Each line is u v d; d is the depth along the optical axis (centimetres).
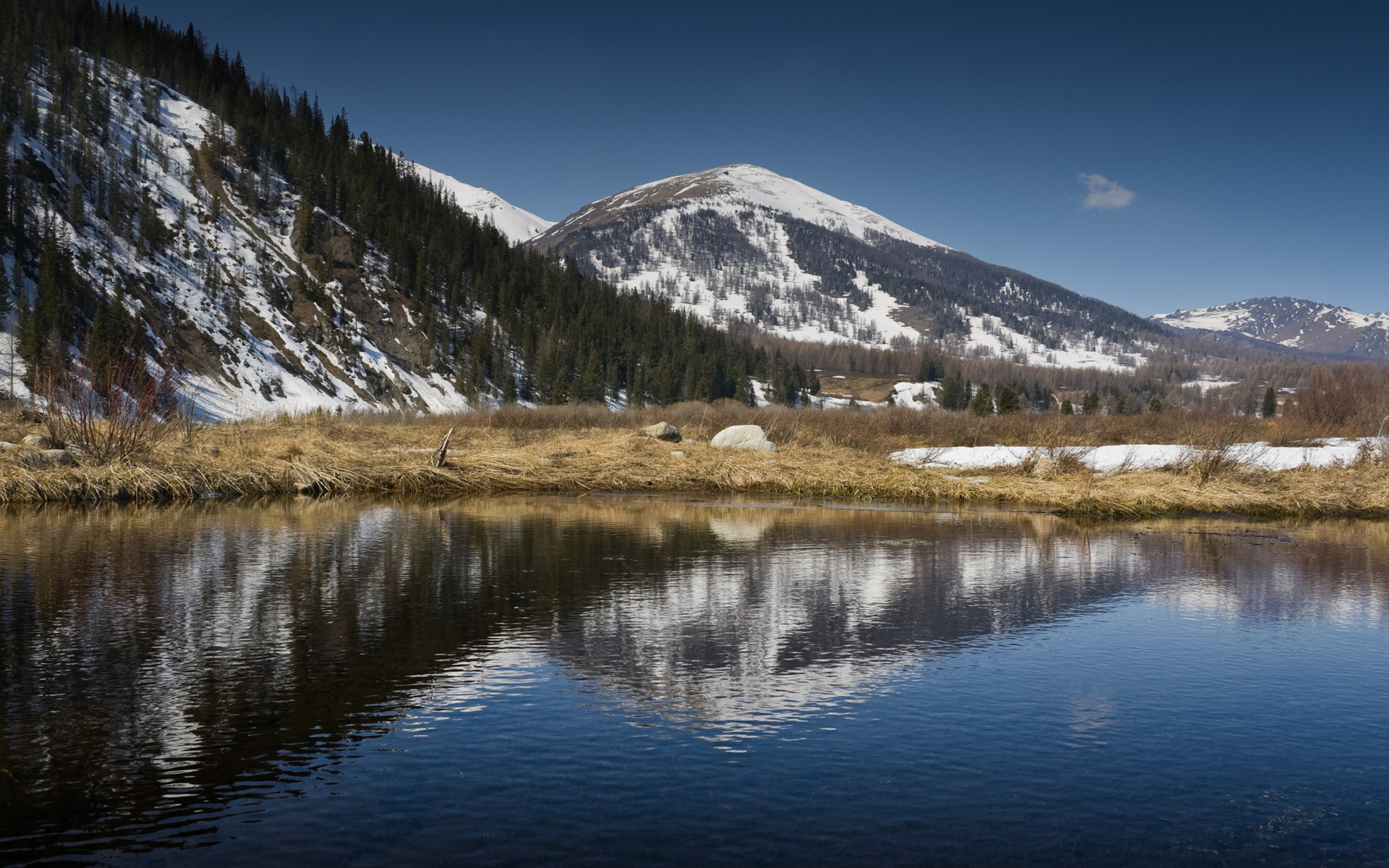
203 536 1267
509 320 9975
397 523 1468
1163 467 2317
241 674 614
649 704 569
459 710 552
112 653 661
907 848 383
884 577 1035
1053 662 683
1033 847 388
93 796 422
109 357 2077
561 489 2158
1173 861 376
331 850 372
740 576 1026
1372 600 941
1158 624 816
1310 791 455
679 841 385
